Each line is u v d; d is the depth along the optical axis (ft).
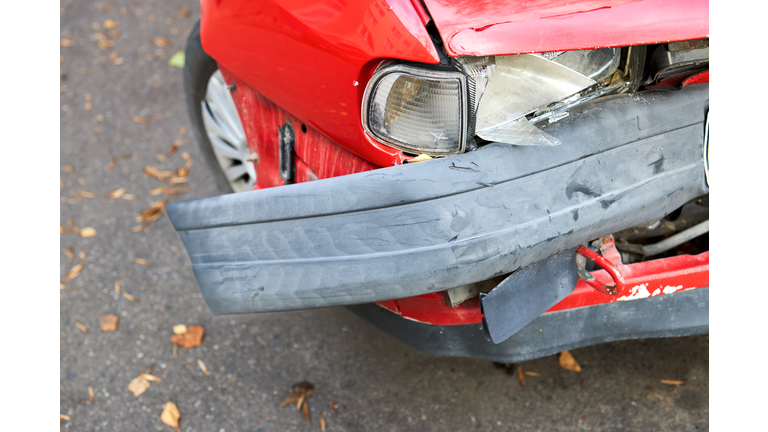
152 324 7.45
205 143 8.39
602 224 4.32
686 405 6.23
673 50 4.29
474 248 3.89
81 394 6.66
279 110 5.46
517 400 6.40
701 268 4.91
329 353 7.01
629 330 5.17
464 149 4.08
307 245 4.34
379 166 4.39
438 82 3.87
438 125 4.01
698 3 4.17
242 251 4.76
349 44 4.06
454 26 3.80
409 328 5.21
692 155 4.66
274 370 6.85
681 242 5.47
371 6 3.94
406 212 3.88
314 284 4.40
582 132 4.18
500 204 3.91
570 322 4.99
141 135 10.35
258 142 6.12
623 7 4.04
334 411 6.40
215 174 8.68
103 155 9.98
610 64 4.48
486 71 3.94
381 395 6.53
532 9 3.93
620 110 4.37
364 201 3.97
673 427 6.06
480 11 3.89
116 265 8.24
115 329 7.38
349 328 7.30
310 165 5.27
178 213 5.14
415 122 4.05
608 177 4.27
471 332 5.01
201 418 6.37
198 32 7.17
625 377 6.56
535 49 3.83
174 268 8.19
